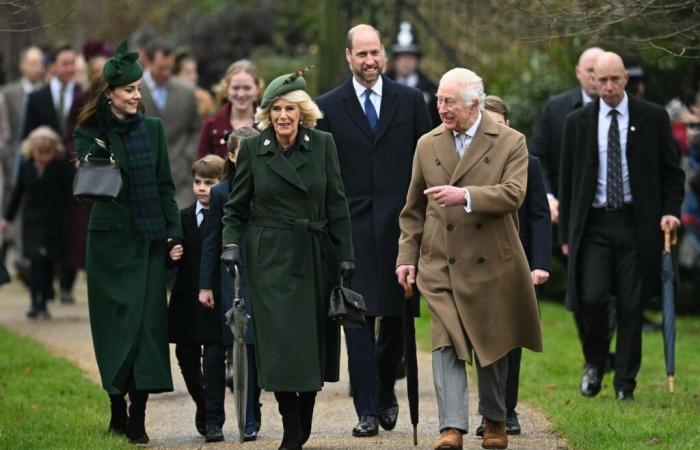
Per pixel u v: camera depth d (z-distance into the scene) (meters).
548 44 36.34
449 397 21.30
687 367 33.62
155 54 38.16
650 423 24.47
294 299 22.28
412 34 51.66
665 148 28.20
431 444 23.50
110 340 24.12
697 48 25.02
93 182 23.83
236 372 22.41
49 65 47.00
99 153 24.42
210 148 30.88
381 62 26.34
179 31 72.44
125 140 24.47
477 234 21.78
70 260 41.03
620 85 27.86
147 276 24.19
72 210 41.09
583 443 22.95
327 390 30.55
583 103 31.95
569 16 26.55
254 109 31.05
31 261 41.56
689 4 24.80
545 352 35.62
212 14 71.62
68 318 42.00
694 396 28.39
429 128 26.67
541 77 46.56
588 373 28.78
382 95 26.50
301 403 23.06
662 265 28.16
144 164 24.45
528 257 24.95
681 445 22.16
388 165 26.22
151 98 38.22
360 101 26.47
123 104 24.47
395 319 25.72
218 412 24.33
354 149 26.22
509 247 21.91
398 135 26.33
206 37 70.00
